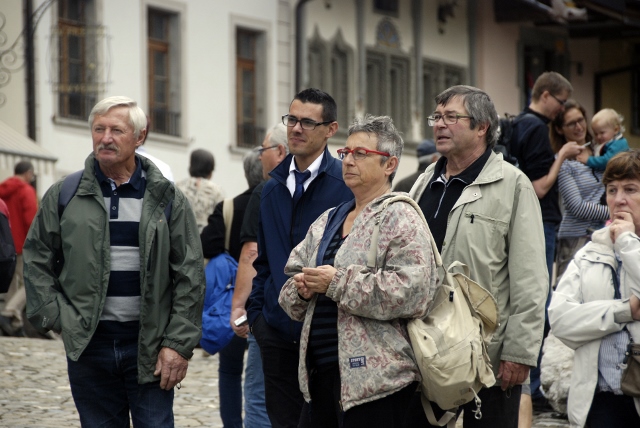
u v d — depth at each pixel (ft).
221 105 92.48
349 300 20.62
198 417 36.68
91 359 23.97
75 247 23.62
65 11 79.41
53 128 77.30
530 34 133.18
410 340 20.80
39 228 23.99
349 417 20.89
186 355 23.98
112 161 23.57
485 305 21.70
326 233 22.16
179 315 24.00
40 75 76.33
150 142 85.30
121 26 83.20
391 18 115.24
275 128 30.37
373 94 114.42
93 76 80.59
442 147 23.79
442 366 20.58
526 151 35.94
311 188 26.13
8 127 71.05
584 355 22.86
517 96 131.95
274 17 98.53
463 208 23.50
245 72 96.78
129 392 24.27
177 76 88.79
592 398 22.72
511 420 23.54
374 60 114.11
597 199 37.83
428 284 20.65
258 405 29.37
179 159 88.43
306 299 21.75
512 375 22.93
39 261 23.90
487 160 23.86
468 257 23.21
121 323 23.90
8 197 58.65
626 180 23.11
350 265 20.99
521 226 23.26
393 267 20.72
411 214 21.04
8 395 39.32
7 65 74.43
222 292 31.32
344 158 21.99
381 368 20.56
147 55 86.17
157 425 24.07
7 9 74.43
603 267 23.04
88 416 24.21
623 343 22.58
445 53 122.93
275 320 25.57
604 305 22.58
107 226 23.76
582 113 38.37
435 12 121.49
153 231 23.82
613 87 142.61
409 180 36.70
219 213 32.01
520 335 22.85
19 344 52.01
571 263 23.62
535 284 22.98
